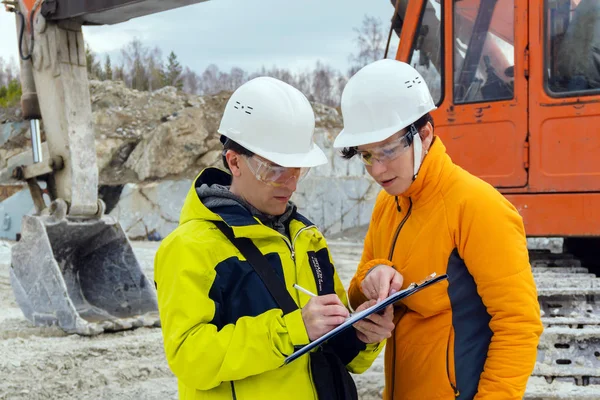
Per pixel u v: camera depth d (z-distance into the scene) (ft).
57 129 19.36
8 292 27.48
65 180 19.40
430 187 6.94
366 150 6.86
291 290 6.51
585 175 15.49
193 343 6.01
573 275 15.69
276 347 5.97
